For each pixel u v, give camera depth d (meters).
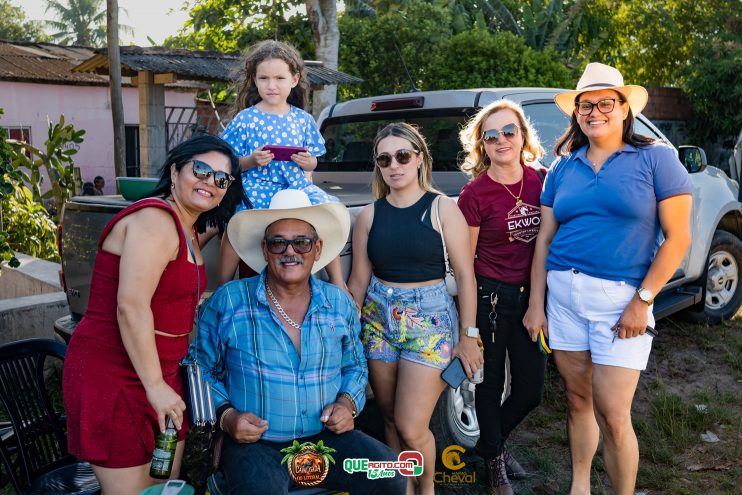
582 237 3.19
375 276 3.27
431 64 12.91
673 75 18.86
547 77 12.69
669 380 5.29
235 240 3.03
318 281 2.98
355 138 5.45
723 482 3.84
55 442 3.33
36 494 2.92
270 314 2.86
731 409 4.73
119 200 3.65
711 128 16.34
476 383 3.33
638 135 3.21
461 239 3.18
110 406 2.60
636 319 3.07
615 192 3.10
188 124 14.48
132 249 2.50
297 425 2.85
